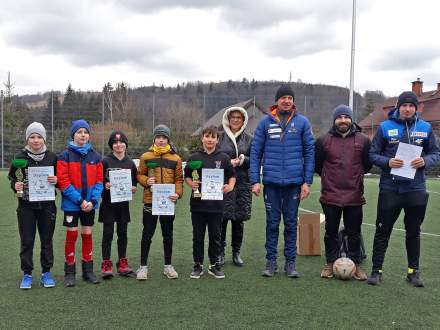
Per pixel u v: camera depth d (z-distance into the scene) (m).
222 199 4.64
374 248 4.53
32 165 4.20
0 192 12.68
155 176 4.58
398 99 4.46
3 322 3.36
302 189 4.69
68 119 28.45
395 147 4.39
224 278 4.62
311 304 3.82
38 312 3.57
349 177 4.57
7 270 4.80
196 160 4.69
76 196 4.26
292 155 4.66
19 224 4.23
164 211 4.52
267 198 4.77
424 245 6.35
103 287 4.26
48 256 4.29
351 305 3.81
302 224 5.74
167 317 3.49
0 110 26.97
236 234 5.24
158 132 4.62
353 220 4.65
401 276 4.75
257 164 4.79
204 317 3.49
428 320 3.50
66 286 4.26
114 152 4.68
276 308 3.71
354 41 12.09
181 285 4.35
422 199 4.36
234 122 5.30
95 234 6.85
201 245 4.69
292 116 4.72
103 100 28.14
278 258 5.63
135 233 7.03
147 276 4.64
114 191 4.51
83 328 3.26
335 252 4.72
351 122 4.61
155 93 34.16
